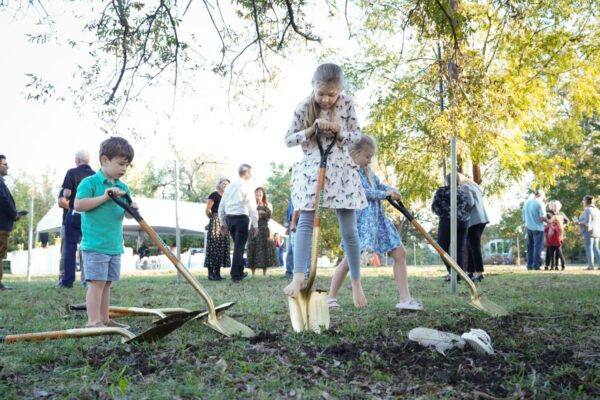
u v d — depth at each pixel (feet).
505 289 24.03
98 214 13.78
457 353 10.30
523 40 41.22
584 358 10.05
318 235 13.14
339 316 15.48
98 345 11.12
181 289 26.81
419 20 19.79
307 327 12.62
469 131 21.49
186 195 181.47
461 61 20.47
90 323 13.65
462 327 13.38
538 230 47.57
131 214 13.10
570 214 114.93
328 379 8.71
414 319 14.65
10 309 18.22
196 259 100.63
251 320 14.76
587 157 107.55
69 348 10.84
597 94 47.91
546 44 42.73
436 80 21.15
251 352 10.16
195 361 9.43
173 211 77.97
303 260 13.62
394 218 105.09
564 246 127.03
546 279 31.71
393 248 16.98
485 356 10.09
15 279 45.85
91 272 13.62
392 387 8.29
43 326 14.34
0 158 29.60
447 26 19.54
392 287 26.04
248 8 24.16
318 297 13.21
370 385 8.44
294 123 14.48
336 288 17.67
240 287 27.32
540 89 44.27
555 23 43.24
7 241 29.66
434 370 9.22
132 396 7.76
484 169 56.75
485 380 8.63
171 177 180.55
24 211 30.37
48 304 19.83
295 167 14.80
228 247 34.99
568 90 47.39
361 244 17.12
